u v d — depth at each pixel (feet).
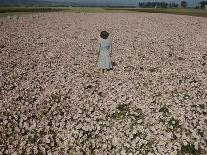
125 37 97.91
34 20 154.81
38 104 40.93
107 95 43.21
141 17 182.60
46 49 77.05
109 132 33.27
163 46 82.69
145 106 38.65
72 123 35.35
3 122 35.70
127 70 57.06
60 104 40.65
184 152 30.12
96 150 30.71
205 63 63.21
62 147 31.50
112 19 167.94
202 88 46.52
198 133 32.94
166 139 31.55
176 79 51.08
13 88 47.52
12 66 59.67
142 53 72.54
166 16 192.54
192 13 231.30
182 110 37.24
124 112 38.14
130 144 31.40
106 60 55.77
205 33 109.60
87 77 52.13
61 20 159.33
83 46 82.33
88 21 155.63
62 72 55.01
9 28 118.42
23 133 34.01
